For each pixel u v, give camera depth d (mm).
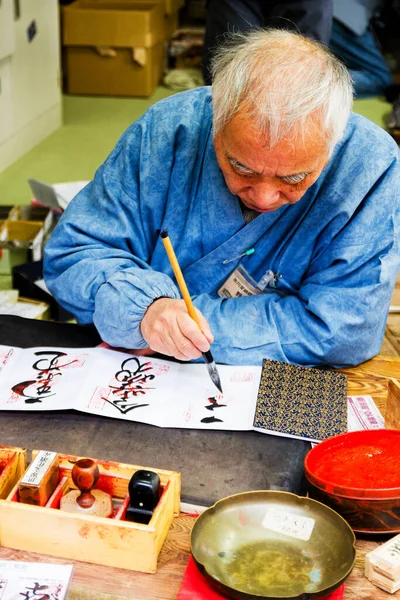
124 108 5922
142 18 5879
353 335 1627
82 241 1725
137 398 1463
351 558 1056
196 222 1705
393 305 2727
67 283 1682
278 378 1519
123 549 1107
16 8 4508
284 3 3553
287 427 1380
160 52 6445
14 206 3381
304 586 1041
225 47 1470
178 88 6391
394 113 5324
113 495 1225
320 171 1445
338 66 1397
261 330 1627
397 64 6559
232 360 1598
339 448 1273
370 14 6152
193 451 1330
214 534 1117
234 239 1685
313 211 1665
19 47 4621
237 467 1295
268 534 1122
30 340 1673
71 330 1723
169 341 1486
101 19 5895
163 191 1710
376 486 1188
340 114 1370
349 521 1155
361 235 1643
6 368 1555
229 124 1353
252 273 1756
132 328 1547
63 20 5941
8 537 1146
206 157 1660
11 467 1197
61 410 1431
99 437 1358
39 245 3070
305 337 1626
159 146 1692
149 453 1321
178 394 1483
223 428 1388
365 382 1617
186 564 1132
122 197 1724
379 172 1646
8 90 4562
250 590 1032
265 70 1326
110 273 1637
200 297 1690
